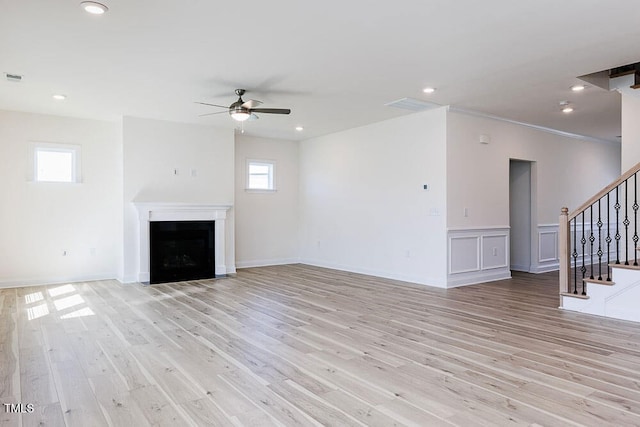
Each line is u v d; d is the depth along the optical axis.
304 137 8.51
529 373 2.86
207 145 7.21
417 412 2.31
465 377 2.79
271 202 8.61
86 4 2.98
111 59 4.09
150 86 4.96
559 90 5.14
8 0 2.92
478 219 6.41
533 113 6.37
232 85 4.93
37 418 2.26
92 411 2.34
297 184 8.98
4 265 6.09
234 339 3.64
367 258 7.32
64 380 2.77
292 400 2.47
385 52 3.92
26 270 6.24
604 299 4.38
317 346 3.44
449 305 4.91
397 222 6.74
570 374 2.84
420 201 6.36
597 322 4.15
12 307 4.87
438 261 6.11
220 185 7.35
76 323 4.17
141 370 2.94
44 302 5.13
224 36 3.56
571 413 2.29
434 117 6.14
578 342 3.52
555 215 7.73
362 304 4.98
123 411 2.34
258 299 5.28
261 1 2.96
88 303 5.07
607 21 3.28
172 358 3.18
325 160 8.25
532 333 3.79
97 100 5.55
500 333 3.79
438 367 2.97
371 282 6.50
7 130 6.11
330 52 3.93
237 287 6.11
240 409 2.36
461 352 3.29
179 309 4.76
